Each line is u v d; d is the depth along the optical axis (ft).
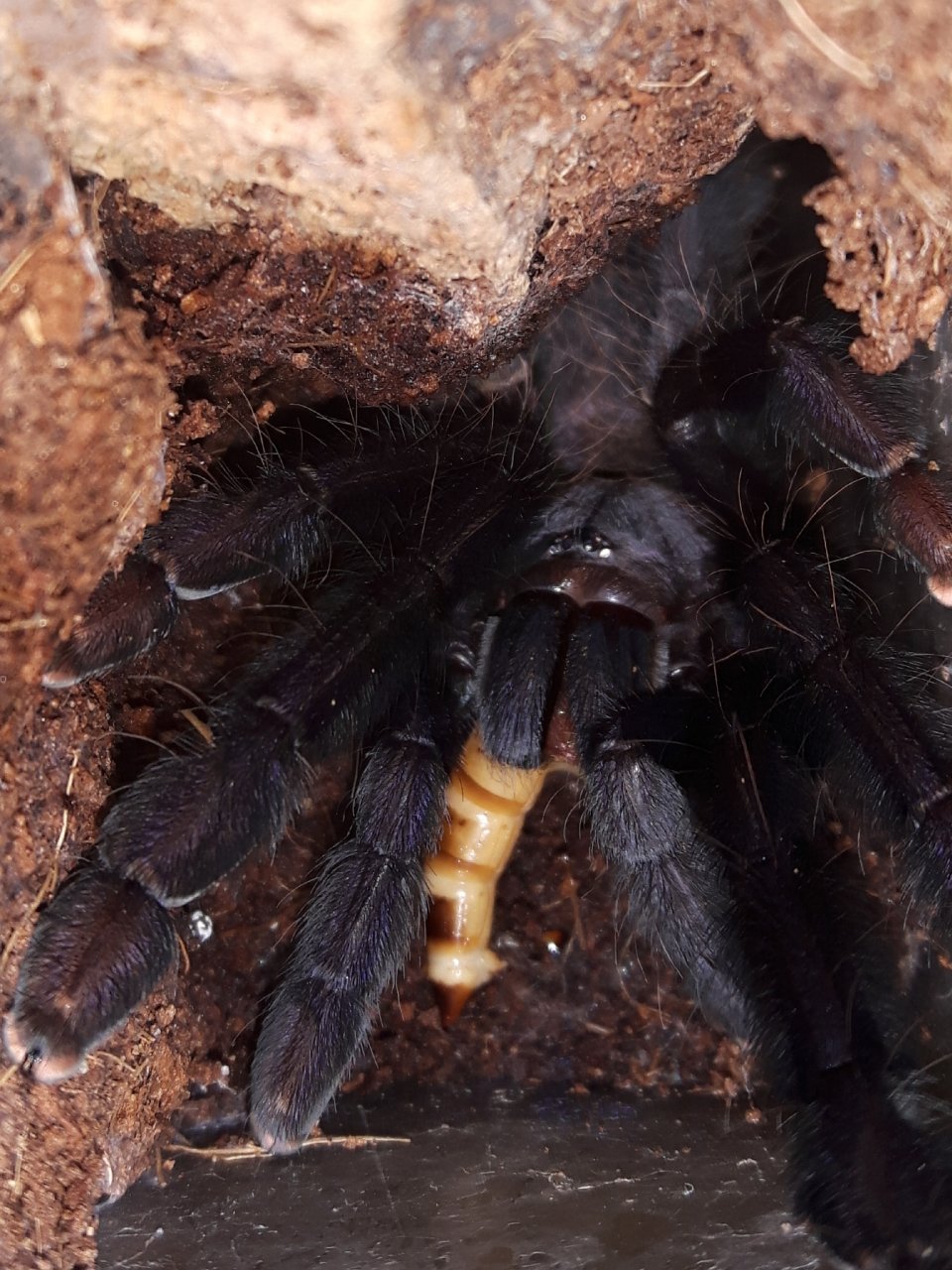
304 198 0.34
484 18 0.31
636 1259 0.35
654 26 0.33
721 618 0.39
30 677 0.33
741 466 0.39
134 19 0.31
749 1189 0.36
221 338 0.36
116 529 0.33
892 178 0.33
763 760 0.37
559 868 0.42
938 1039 0.36
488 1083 0.40
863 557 0.38
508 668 0.38
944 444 0.36
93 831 0.35
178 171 0.33
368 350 0.37
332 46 0.31
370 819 0.36
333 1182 0.37
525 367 0.40
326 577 0.37
